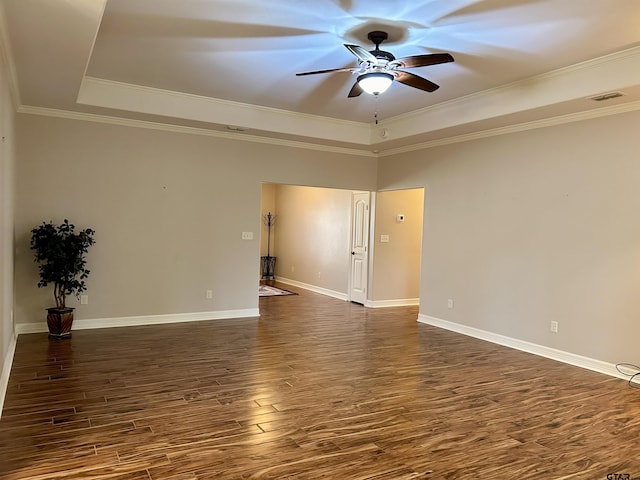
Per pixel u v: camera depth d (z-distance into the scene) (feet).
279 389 12.53
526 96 15.56
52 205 18.04
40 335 17.44
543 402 12.13
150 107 17.94
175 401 11.43
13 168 15.53
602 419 11.08
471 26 11.55
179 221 20.52
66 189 18.25
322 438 9.67
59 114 17.93
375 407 11.47
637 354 14.14
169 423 10.15
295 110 20.51
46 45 10.80
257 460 8.66
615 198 14.78
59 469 8.13
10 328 14.14
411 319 22.97
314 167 23.65
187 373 13.61
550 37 12.05
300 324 21.11
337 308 25.50
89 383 12.50
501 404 11.91
